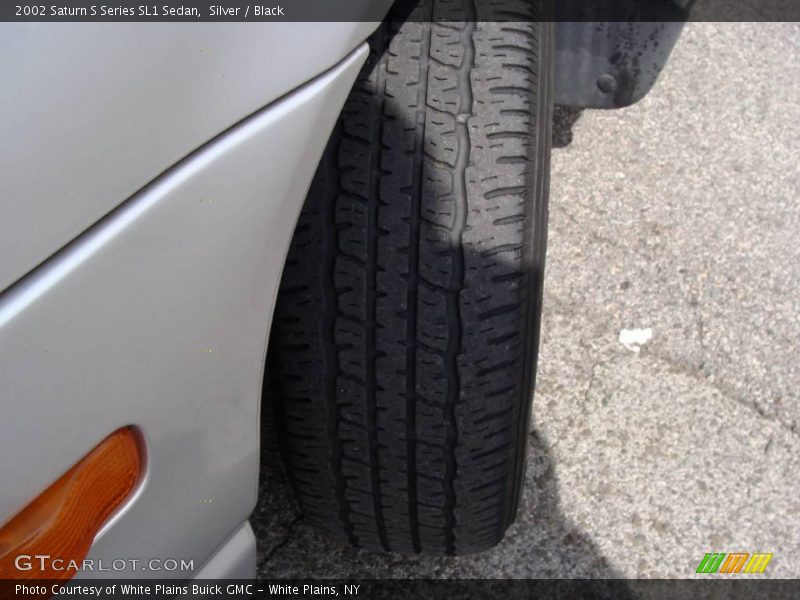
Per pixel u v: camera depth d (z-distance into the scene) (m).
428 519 1.56
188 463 1.03
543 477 1.97
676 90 2.72
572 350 2.16
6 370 0.75
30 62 0.70
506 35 1.34
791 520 1.95
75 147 0.75
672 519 1.93
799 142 2.65
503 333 1.34
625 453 2.01
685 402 2.10
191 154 0.86
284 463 1.56
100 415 0.86
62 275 0.77
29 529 0.85
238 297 0.99
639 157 2.54
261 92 0.91
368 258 1.31
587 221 2.38
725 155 2.58
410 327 1.33
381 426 1.42
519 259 1.32
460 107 1.31
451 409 1.39
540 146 1.36
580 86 2.03
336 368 1.37
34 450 0.81
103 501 0.91
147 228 0.83
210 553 1.20
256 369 1.10
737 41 2.88
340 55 0.99
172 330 0.91
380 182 1.30
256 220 0.96
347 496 1.53
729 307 2.27
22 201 0.72
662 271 2.31
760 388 2.14
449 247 1.31
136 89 0.78
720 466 2.01
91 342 0.82
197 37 0.82
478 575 1.83
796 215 2.47
